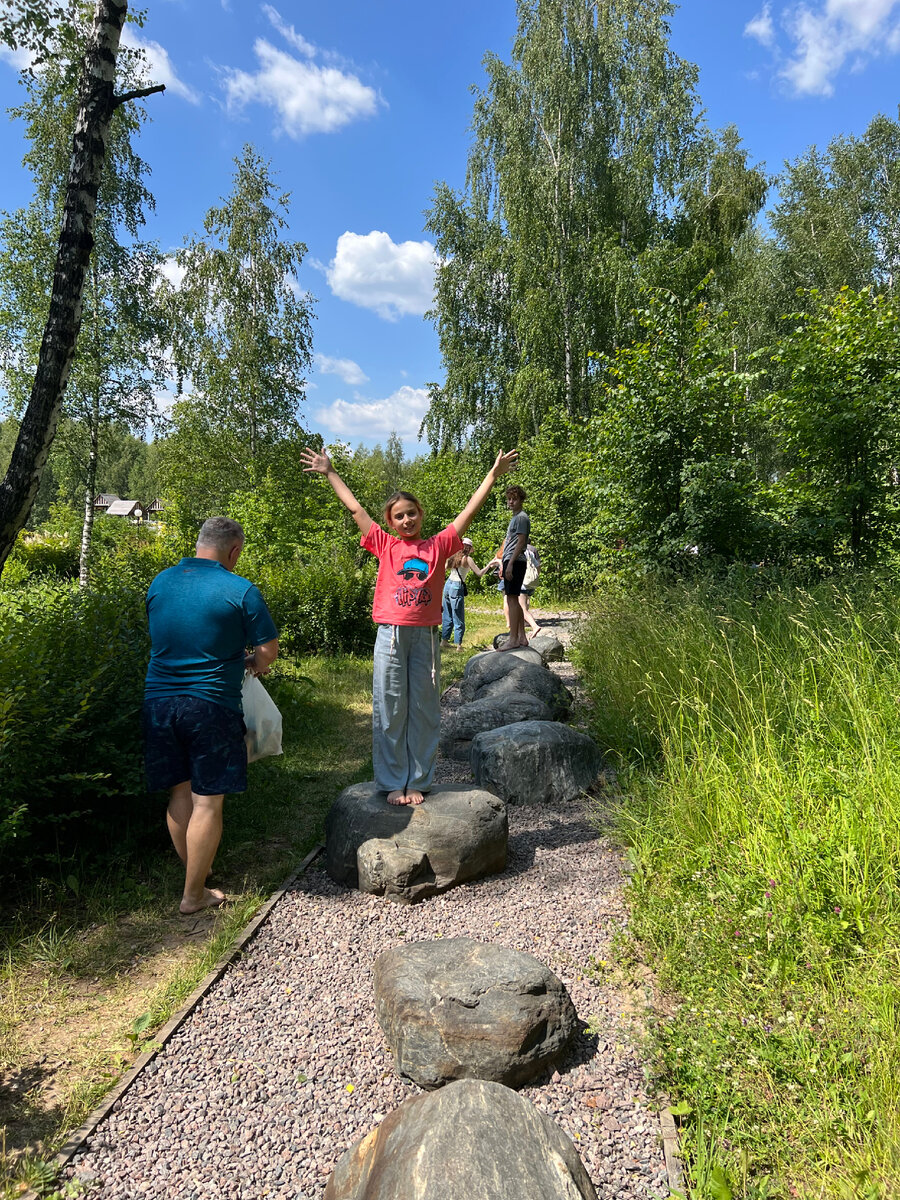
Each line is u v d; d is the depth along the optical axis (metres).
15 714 3.26
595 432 10.66
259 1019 2.58
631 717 5.41
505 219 22.52
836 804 3.21
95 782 3.58
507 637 9.55
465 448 25.09
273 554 13.31
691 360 9.70
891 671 4.32
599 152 21.66
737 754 3.95
